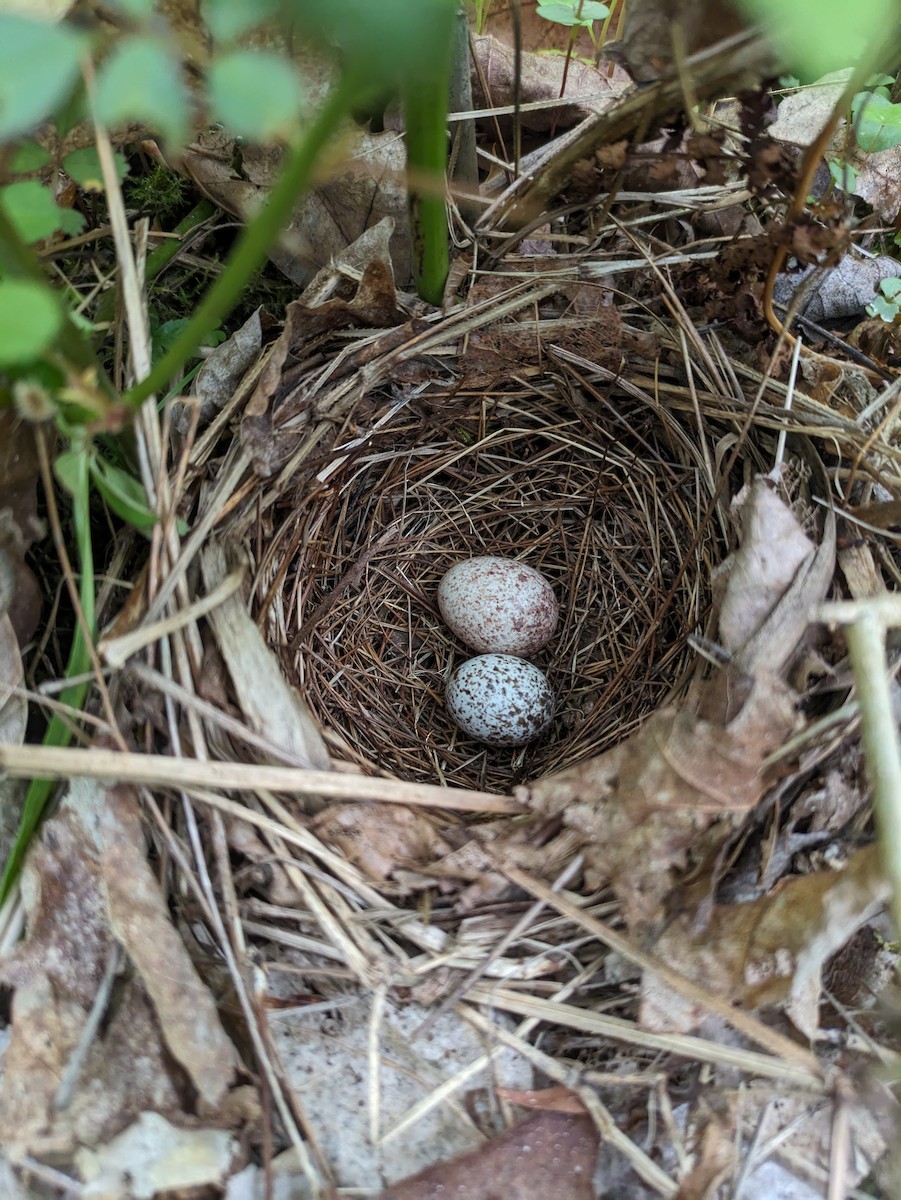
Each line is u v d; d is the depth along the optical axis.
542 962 0.12
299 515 0.16
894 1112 0.11
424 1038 0.11
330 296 0.15
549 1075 0.11
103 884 0.11
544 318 0.16
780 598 0.12
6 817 0.12
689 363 0.15
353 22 0.06
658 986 0.11
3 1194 0.10
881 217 0.17
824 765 0.12
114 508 0.12
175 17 0.11
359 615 0.18
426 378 0.16
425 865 0.12
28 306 0.06
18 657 0.12
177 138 0.05
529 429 0.17
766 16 0.10
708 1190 0.11
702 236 0.17
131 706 0.12
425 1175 0.10
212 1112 0.11
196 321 0.09
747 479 0.15
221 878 0.12
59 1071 0.11
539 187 0.14
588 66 0.17
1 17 0.05
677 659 0.15
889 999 0.12
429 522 0.18
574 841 0.12
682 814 0.11
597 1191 0.11
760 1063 0.11
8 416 0.12
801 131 0.16
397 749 0.17
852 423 0.14
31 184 0.10
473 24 0.18
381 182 0.15
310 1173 0.10
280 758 0.12
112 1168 0.10
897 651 0.12
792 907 0.11
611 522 0.18
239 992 0.11
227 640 0.13
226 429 0.14
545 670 0.18
